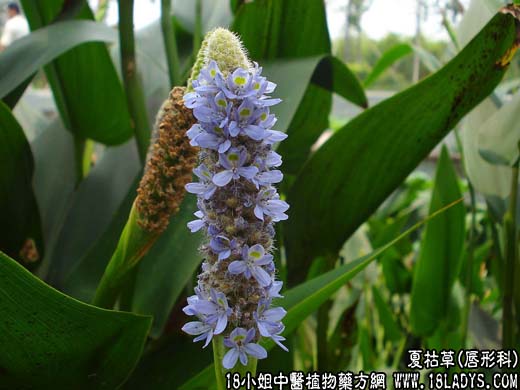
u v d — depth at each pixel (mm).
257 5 348
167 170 229
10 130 293
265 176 163
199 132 165
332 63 370
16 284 189
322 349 375
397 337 456
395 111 292
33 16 387
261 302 169
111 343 221
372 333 519
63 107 390
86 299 292
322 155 316
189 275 282
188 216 295
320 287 247
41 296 194
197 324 175
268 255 163
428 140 308
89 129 392
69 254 350
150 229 242
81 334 211
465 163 396
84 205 370
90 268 304
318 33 364
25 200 324
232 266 161
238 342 167
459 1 452
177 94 226
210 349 292
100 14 529
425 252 407
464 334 392
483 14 357
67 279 304
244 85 155
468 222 623
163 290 291
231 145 159
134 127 324
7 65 323
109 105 377
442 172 403
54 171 417
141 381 288
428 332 428
